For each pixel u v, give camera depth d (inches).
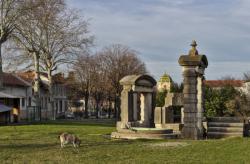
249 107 1594.5
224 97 1540.4
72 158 673.0
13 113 2407.7
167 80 2047.2
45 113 3250.5
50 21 2573.8
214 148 788.6
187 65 1065.5
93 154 716.0
